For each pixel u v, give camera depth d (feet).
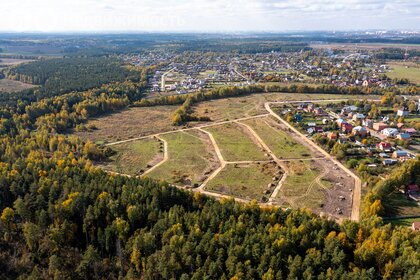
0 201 440.04
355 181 529.04
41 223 388.78
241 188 513.86
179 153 652.89
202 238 349.20
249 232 355.36
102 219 403.13
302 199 477.36
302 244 343.26
